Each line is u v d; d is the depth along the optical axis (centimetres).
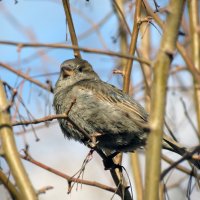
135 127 1226
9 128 673
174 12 598
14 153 654
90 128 1243
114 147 1255
